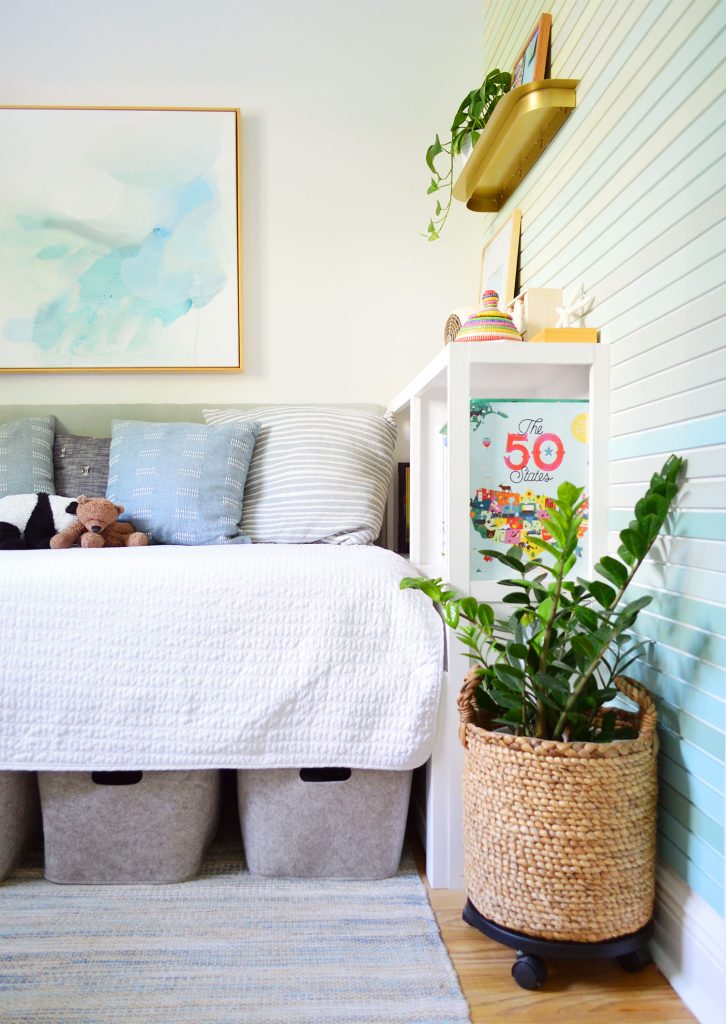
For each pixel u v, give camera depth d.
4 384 2.23
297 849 1.33
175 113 2.21
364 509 1.90
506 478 1.39
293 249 2.28
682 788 1.12
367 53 2.28
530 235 1.83
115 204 2.20
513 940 1.07
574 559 1.14
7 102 2.21
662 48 1.17
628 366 1.30
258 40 2.26
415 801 1.58
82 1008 0.99
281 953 1.12
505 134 1.71
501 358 1.34
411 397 1.78
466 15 2.29
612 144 1.35
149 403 2.25
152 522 1.82
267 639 1.26
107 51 2.22
